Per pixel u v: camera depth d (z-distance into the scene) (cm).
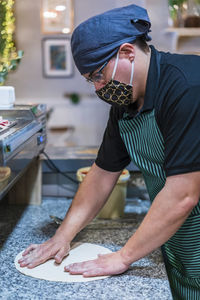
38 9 420
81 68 87
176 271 110
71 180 159
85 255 104
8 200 151
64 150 173
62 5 408
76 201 112
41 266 97
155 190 106
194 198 83
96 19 83
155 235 87
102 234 121
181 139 81
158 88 86
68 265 95
